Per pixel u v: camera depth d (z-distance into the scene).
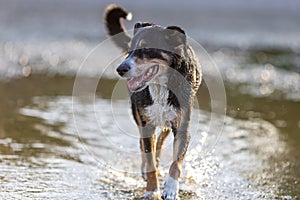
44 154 8.13
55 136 9.17
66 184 6.91
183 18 31.33
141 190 6.90
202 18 31.97
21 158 7.84
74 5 36.59
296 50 22.38
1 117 10.18
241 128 10.30
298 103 12.88
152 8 35.41
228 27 28.83
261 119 11.09
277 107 12.34
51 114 10.70
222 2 40.53
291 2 40.38
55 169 7.47
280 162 8.30
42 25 26.09
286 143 9.40
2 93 12.38
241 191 6.94
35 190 6.59
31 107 11.20
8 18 27.73
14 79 14.23
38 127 9.66
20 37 21.95
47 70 15.83
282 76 16.56
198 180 7.32
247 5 39.44
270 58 20.03
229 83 15.11
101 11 34.28
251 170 7.86
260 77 16.25
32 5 34.84
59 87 13.52
